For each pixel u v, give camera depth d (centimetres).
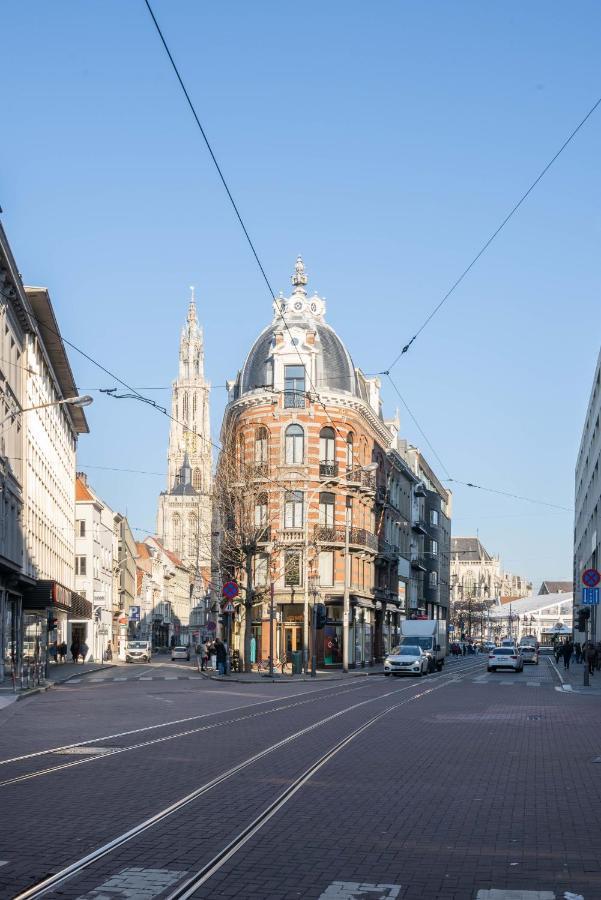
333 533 6259
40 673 4072
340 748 1802
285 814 1131
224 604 6128
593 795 1282
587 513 9038
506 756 1700
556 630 15262
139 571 14538
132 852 927
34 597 5294
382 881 833
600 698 3416
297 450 6291
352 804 1204
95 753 1714
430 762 1609
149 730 2164
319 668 6162
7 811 1135
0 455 4200
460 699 3291
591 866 892
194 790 1293
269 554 6119
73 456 7806
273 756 1672
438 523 11025
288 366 6334
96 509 9012
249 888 806
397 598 8112
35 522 5431
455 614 16575
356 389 6606
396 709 2802
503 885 825
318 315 6712
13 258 4184
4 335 4388
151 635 14538
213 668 6044
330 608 6316
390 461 7969
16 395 4741
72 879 827
